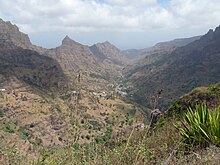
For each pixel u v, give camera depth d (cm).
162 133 791
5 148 374
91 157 376
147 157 414
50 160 357
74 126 396
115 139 417
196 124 666
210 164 433
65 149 375
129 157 378
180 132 709
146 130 412
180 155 451
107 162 364
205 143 632
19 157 360
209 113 696
